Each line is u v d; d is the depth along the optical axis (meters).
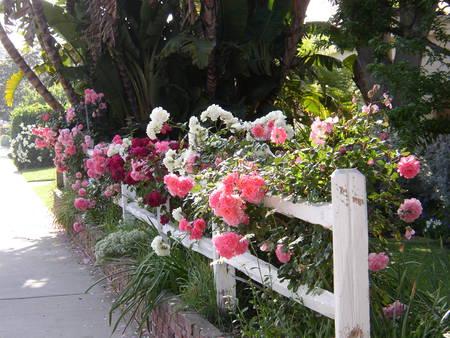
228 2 8.84
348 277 2.86
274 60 10.39
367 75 9.71
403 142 6.64
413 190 8.53
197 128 5.05
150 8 9.42
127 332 5.14
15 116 25.06
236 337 3.96
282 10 9.46
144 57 10.09
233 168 4.02
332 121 3.65
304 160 3.49
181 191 4.56
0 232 10.11
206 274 4.72
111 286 6.33
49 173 21.14
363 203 2.84
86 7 9.84
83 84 11.78
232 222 3.63
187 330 4.30
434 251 6.79
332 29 8.73
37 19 10.34
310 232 3.43
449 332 3.43
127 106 10.66
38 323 5.39
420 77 7.04
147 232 6.08
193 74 9.98
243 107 9.47
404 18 8.62
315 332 3.38
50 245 8.91
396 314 3.51
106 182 7.96
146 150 5.95
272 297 3.72
